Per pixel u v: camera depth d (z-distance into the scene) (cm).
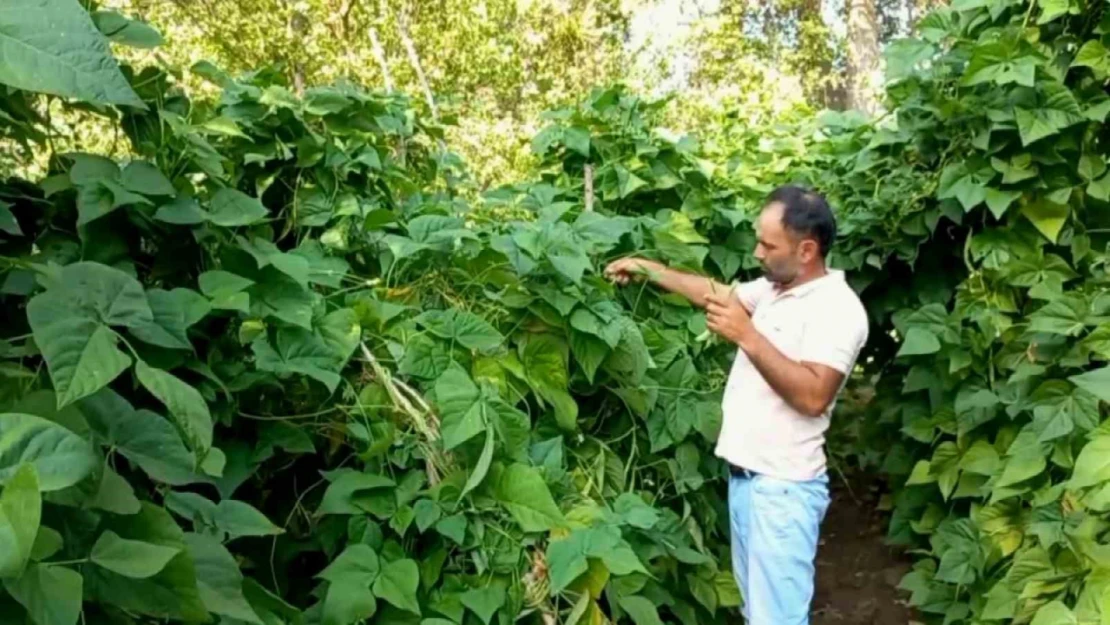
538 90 780
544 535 187
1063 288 274
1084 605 195
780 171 399
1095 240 275
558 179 307
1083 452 181
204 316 158
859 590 355
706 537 275
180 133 166
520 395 210
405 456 185
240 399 174
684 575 257
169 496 139
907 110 300
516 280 217
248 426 175
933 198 303
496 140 553
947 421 301
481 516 182
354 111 248
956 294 300
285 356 170
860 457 441
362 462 191
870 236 318
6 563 79
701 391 262
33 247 154
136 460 117
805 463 240
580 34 803
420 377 190
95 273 116
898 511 338
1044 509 235
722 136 455
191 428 114
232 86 228
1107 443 180
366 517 177
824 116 431
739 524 253
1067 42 262
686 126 688
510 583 179
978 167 275
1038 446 238
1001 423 284
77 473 90
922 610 296
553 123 303
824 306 236
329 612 162
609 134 300
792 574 240
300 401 185
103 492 109
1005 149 268
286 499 192
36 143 155
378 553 174
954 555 273
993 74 252
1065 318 231
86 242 150
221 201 169
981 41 271
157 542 112
